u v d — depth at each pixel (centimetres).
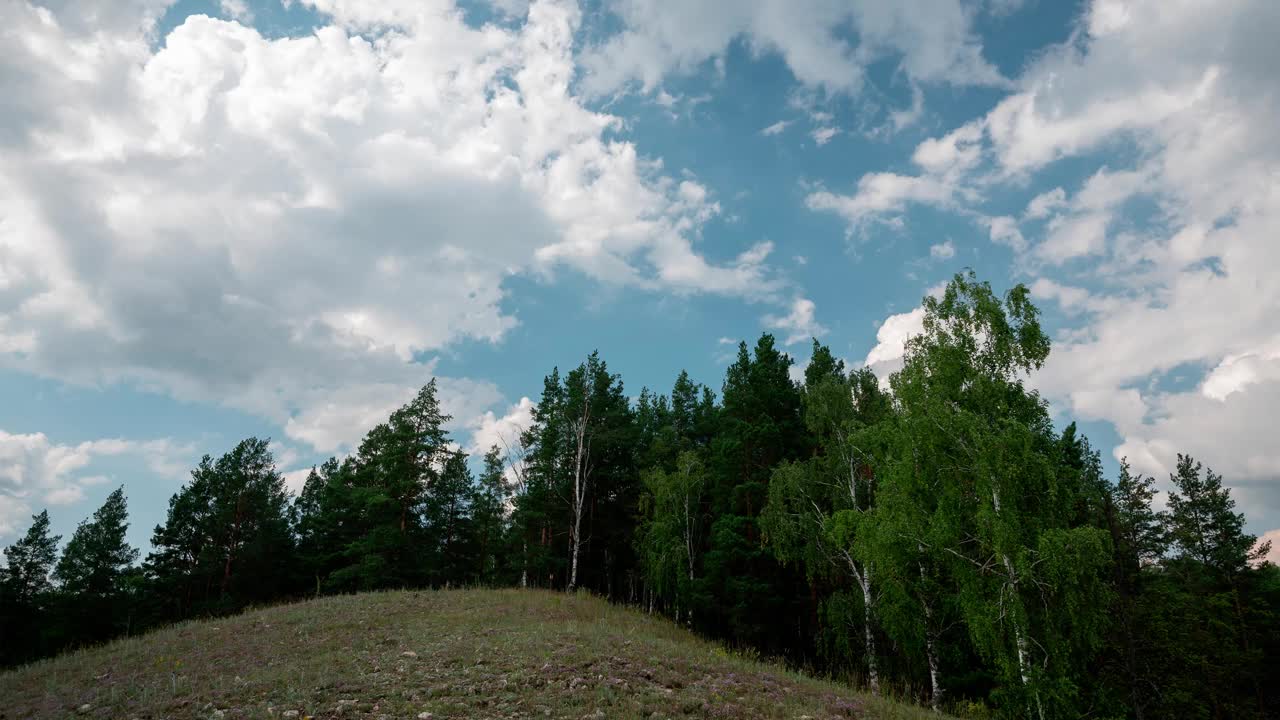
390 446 4969
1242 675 3316
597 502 5019
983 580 2197
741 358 4412
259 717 1212
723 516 3812
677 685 1445
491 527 5866
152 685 1673
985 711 2242
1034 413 2291
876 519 2536
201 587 5103
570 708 1216
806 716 1298
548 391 5300
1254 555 3766
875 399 3475
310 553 5644
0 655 4594
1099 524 3175
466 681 1412
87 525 4888
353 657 1830
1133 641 2714
